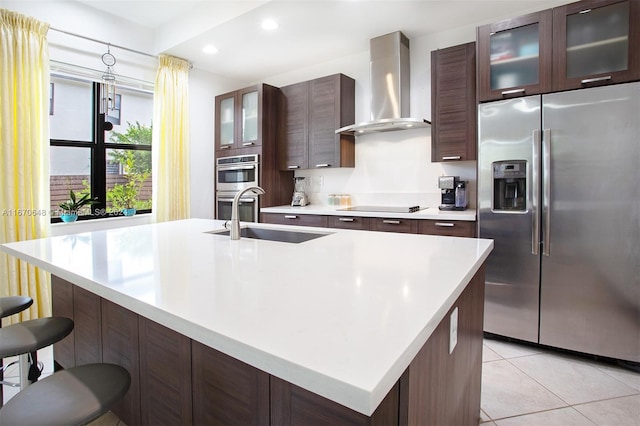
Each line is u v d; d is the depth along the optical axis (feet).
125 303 3.11
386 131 12.38
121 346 4.90
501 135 8.28
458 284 3.34
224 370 3.37
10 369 7.44
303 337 2.19
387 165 12.43
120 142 12.57
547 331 7.94
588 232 7.39
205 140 14.60
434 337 3.08
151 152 13.42
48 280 9.82
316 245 5.41
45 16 10.03
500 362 7.59
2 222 9.06
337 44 11.96
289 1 9.19
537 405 6.11
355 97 12.99
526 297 8.13
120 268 4.07
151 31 12.60
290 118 13.52
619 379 6.91
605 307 7.32
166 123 12.70
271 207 13.25
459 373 4.02
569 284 7.64
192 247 5.36
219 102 14.66
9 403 3.09
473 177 10.78
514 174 8.17
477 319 5.01
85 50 10.93
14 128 9.24
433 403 3.08
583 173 7.39
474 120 9.71
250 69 14.43
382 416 2.41
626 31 6.98
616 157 7.07
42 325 5.03
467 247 5.17
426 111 11.48
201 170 14.47
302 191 14.57
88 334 5.66
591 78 7.26
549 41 7.72
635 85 6.87
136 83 12.26
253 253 4.87
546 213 7.77
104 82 10.71
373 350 2.01
